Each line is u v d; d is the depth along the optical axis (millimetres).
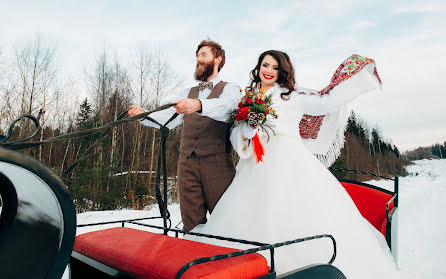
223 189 2568
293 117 2508
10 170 749
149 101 20969
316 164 2307
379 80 2424
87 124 13461
